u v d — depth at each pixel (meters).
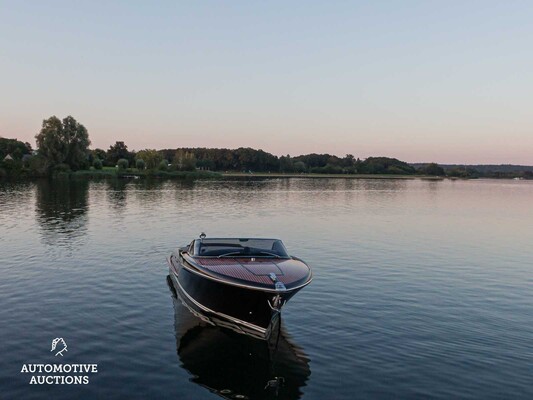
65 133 104.69
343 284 17.58
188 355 11.03
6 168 96.25
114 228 30.09
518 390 9.65
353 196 69.12
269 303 11.76
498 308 15.10
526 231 33.59
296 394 9.36
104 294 15.50
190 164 135.88
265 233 29.91
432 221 38.97
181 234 28.27
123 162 128.88
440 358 11.11
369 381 9.94
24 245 23.53
